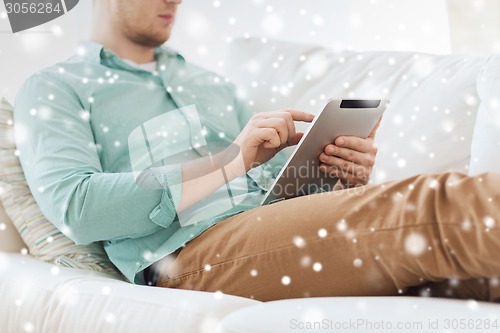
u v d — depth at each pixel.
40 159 1.17
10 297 1.06
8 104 1.34
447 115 1.34
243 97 1.62
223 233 1.02
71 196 1.10
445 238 0.79
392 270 0.86
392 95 1.45
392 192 0.88
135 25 1.53
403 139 1.38
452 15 2.38
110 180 1.09
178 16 2.25
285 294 0.97
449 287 0.86
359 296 0.92
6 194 1.28
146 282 1.15
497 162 1.12
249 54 1.69
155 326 0.84
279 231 0.95
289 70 1.61
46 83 1.29
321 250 0.91
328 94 1.53
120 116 1.33
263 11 2.33
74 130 1.23
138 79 1.44
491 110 1.14
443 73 1.41
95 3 1.59
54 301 0.98
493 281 0.79
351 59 1.59
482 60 1.38
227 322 0.74
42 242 1.23
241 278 0.99
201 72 1.59
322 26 2.38
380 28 2.41
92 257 1.22
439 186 0.81
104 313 0.90
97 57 1.44
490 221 0.74
